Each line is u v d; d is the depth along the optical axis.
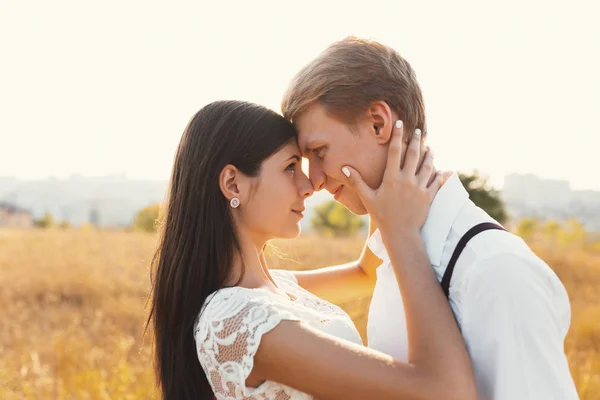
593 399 3.86
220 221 1.89
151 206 32.34
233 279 1.91
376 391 1.57
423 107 1.94
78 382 4.28
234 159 1.89
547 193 104.62
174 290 1.90
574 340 5.80
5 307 8.66
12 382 4.42
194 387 1.89
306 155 1.98
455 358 1.56
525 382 1.55
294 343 1.64
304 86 1.91
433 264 1.76
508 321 1.58
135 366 4.61
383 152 1.87
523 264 1.61
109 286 9.85
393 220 1.77
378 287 2.03
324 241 17.09
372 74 1.84
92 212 125.56
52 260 14.18
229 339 1.69
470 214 1.79
